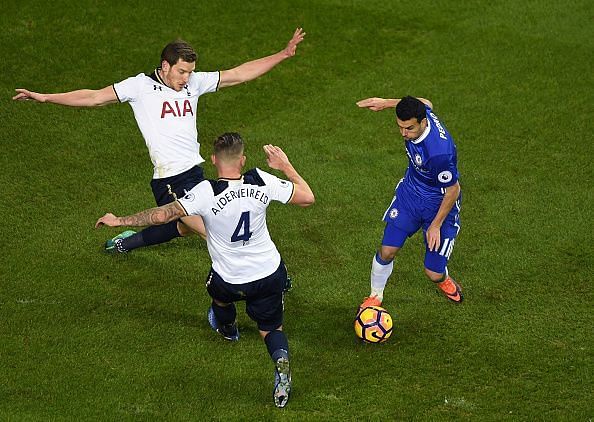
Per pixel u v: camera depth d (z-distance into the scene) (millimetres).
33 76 45031
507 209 37594
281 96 45125
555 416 27141
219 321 29188
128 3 50281
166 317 31188
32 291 32094
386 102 31406
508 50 49062
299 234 36031
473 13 52031
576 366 29203
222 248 26500
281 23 50031
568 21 51531
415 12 51812
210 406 27141
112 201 37500
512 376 28828
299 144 41719
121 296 32094
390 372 28953
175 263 34125
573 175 39844
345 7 51688
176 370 28625
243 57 47406
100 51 46969
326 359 29484
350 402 27594
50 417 26203
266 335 27703
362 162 40594
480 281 33531
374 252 35062
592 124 43469
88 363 28703
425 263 31219
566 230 36250
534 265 34312
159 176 31672
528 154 41344
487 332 30859
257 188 26062
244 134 42344
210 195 25750
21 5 49375
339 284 33344
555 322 31312
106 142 41156
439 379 28672
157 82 31359
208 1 51156
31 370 28250
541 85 46406
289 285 32719
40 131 41500
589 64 48062
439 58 48312
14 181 38188
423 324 31312
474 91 45906
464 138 42500
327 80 46375
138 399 27250
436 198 29750
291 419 26797
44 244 34719
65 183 38375
